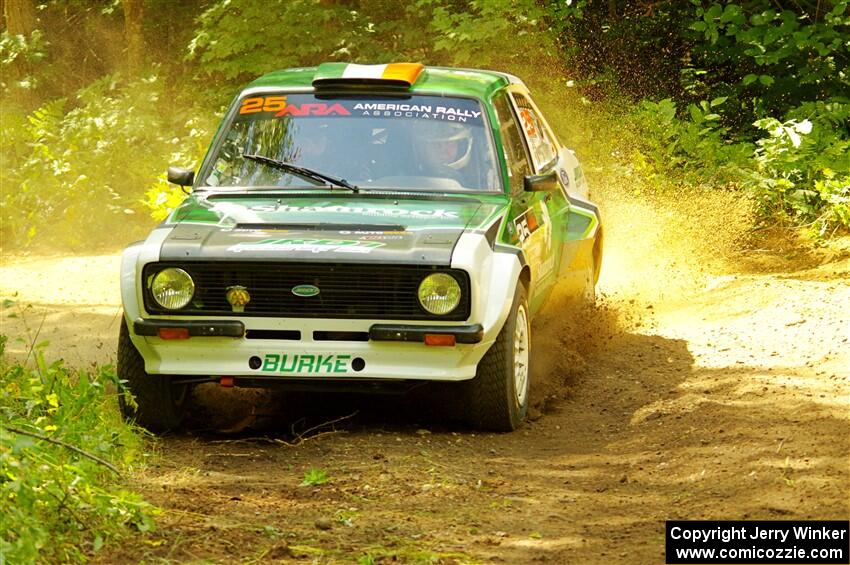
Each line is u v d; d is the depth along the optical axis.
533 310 16.78
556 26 33.66
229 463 13.78
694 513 11.37
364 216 15.01
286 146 16.59
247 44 36.88
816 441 12.85
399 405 16.50
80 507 10.71
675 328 20.30
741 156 29.23
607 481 12.91
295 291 13.96
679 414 15.11
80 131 34.94
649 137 30.22
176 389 15.21
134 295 14.30
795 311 20.03
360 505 12.06
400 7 40.44
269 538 10.87
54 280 27.80
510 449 14.39
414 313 13.89
